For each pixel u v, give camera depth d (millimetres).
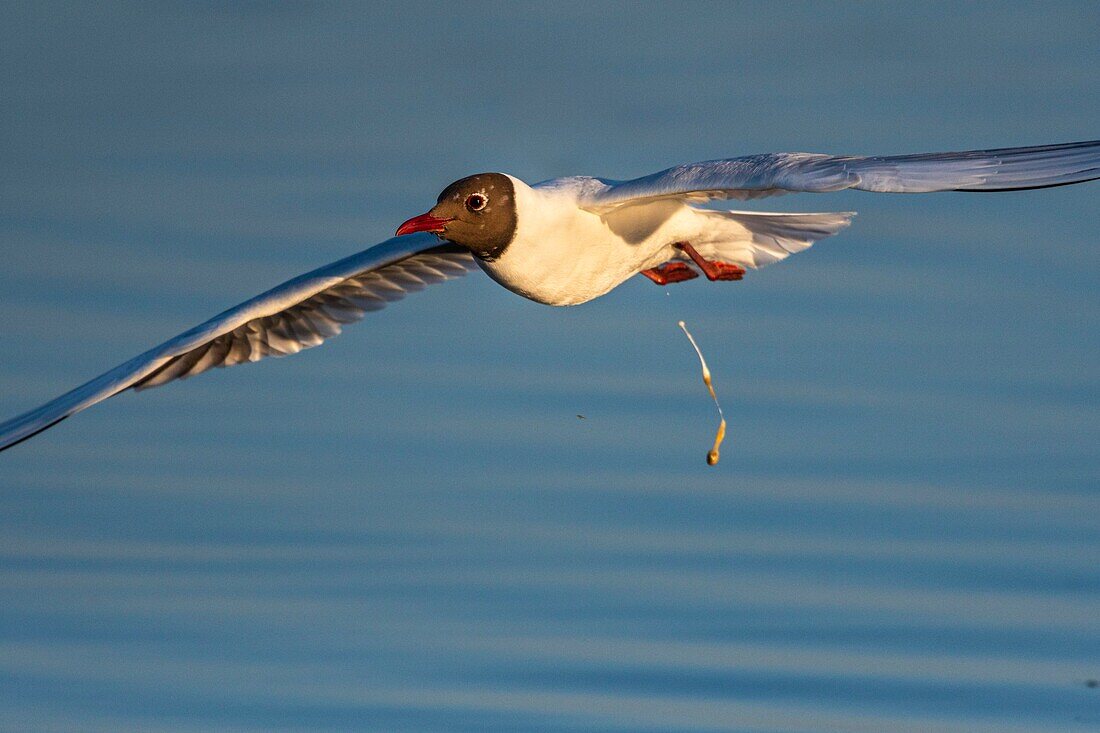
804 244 13547
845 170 10539
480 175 12586
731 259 13734
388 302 14867
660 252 13422
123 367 13180
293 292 13688
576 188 12797
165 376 14297
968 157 10500
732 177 11156
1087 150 10359
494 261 12789
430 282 14875
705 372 13727
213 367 14492
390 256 13930
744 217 13461
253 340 14562
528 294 13148
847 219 13445
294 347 14734
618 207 12789
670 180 11672
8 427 12773
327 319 14805
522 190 12586
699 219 13375
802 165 10852
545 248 12680
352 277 14406
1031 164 10367
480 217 12477
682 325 13617
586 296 13336
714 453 13781
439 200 12586
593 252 12930
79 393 12969
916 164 10461
